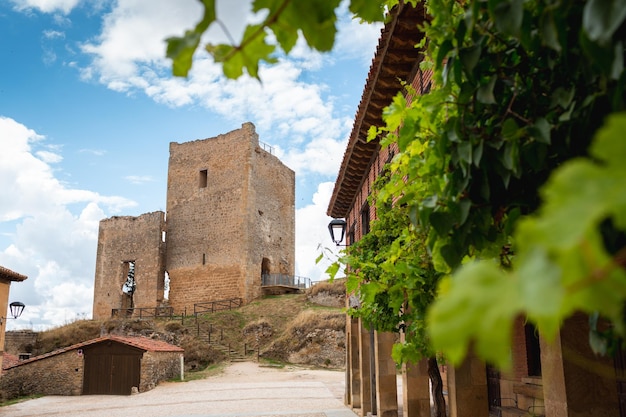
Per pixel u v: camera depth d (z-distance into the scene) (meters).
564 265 0.56
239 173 47.59
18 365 29.52
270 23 1.25
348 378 19.23
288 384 27.08
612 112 1.99
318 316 36.50
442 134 2.61
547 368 5.10
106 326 41.00
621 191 0.51
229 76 1.34
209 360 35.69
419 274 4.38
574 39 1.97
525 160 2.46
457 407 7.27
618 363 5.51
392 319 7.64
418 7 8.07
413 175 3.10
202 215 48.62
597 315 2.21
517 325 9.34
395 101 2.89
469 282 0.61
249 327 38.78
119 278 50.97
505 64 2.56
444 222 2.45
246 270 45.34
